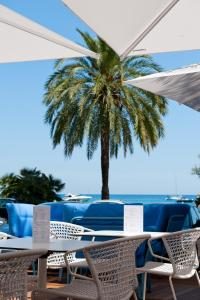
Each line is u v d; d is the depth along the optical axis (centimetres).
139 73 1886
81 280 383
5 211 948
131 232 537
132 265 348
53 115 1927
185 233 448
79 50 411
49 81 1897
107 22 355
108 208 734
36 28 374
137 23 356
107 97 1859
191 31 389
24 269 249
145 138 1916
